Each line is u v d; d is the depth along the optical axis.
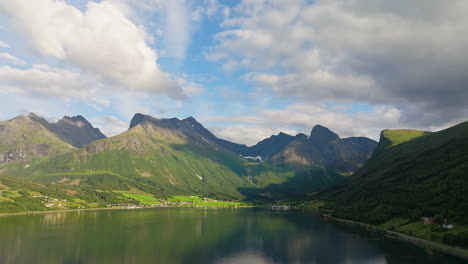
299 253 154.50
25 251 148.12
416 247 157.62
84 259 137.25
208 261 139.62
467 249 138.38
